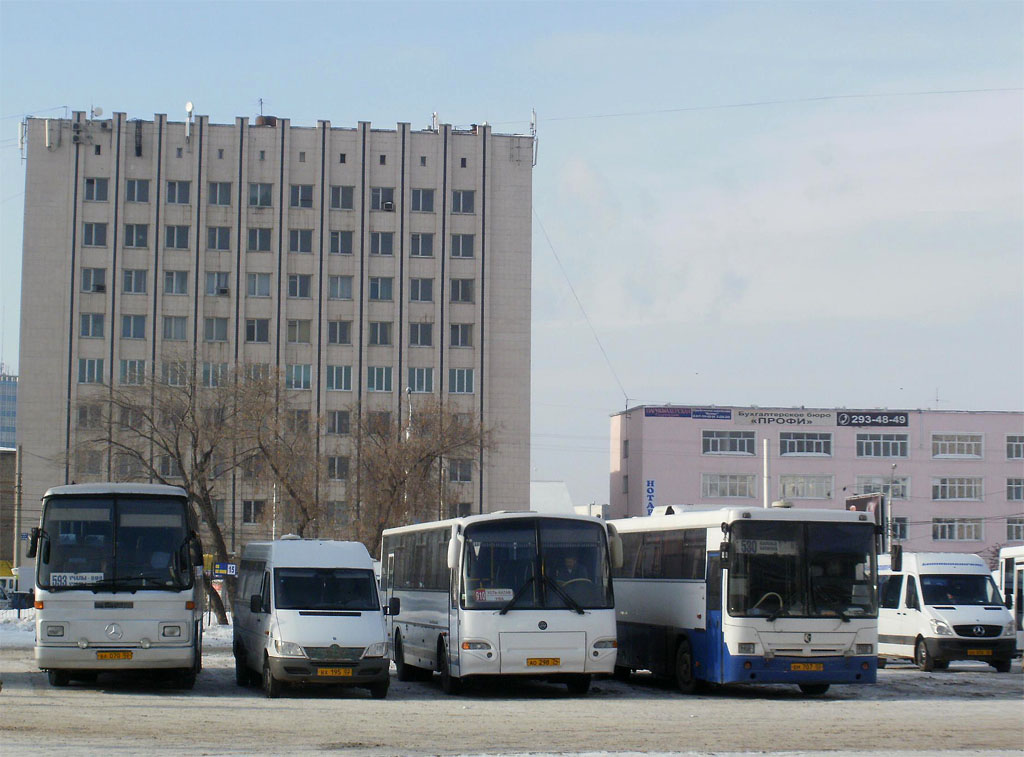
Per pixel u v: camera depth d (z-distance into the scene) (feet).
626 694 84.48
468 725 62.13
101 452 193.88
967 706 74.43
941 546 339.16
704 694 84.07
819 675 78.64
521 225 311.88
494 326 309.42
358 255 305.53
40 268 295.69
